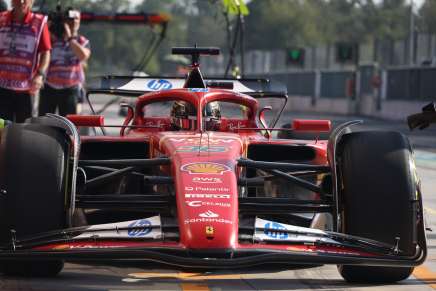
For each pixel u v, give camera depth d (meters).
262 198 20.78
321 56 190.50
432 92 131.12
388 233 20.03
